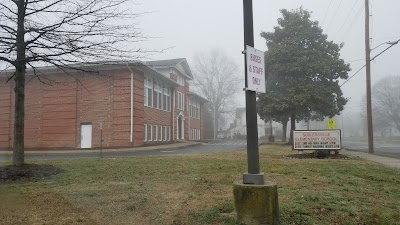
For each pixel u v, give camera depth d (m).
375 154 22.11
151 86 32.28
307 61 31.75
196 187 7.81
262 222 4.70
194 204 6.16
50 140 28.73
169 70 37.75
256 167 5.02
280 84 32.53
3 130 30.03
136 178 9.19
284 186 7.95
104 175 9.76
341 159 16.47
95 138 27.86
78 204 6.30
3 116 30.12
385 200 6.76
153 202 6.37
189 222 5.14
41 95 29.27
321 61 31.77
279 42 34.06
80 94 28.41
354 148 32.09
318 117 36.00
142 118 29.06
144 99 30.31
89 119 28.06
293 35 33.47
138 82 28.36
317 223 5.06
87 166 11.83
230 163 12.87
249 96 5.14
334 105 31.84
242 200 4.80
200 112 54.16
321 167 12.07
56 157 18.67
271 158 16.14
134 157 15.93
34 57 9.75
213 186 7.94
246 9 5.28
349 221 5.19
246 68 5.08
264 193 4.72
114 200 6.57
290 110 32.03
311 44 33.16
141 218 5.41
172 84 37.34
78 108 28.36
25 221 5.23
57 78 28.67
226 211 5.60
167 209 5.87
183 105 43.47
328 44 33.09
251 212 4.73
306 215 5.43
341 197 6.77
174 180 8.81
